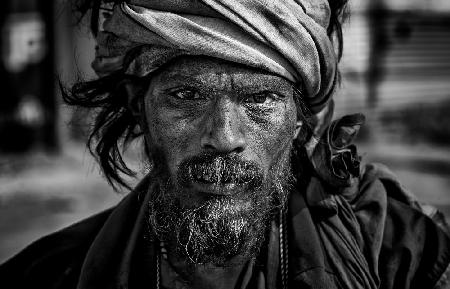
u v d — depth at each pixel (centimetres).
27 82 1148
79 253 127
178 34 95
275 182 104
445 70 1045
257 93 99
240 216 99
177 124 99
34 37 1227
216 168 97
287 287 108
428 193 552
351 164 111
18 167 737
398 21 1014
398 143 880
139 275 114
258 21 96
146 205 117
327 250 107
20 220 490
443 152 784
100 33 109
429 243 111
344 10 119
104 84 114
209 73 97
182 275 112
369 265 108
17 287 128
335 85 110
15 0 1241
